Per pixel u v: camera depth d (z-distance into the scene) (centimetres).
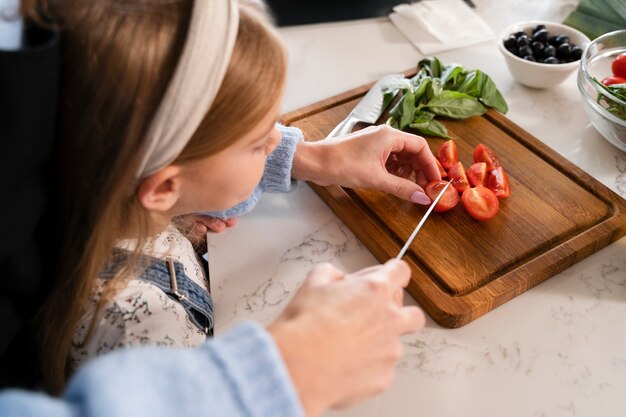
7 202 57
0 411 38
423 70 119
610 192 99
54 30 52
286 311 54
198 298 81
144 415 38
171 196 66
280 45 63
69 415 38
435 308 83
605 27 128
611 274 91
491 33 137
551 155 105
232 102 59
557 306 86
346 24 140
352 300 54
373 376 52
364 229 93
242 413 41
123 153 58
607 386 77
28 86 50
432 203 95
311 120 112
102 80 55
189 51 53
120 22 54
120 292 73
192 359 42
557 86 125
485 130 112
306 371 48
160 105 55
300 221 98
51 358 73
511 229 93
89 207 63
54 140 61
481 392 76
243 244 94
